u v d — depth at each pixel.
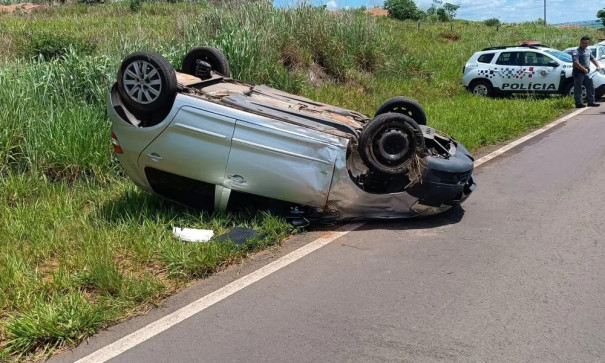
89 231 4.92
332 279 4.32
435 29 27.69
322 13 13.76
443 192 5.38
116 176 6.66
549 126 11.12
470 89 16.05
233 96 5.38
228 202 5.43
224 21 11.57
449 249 4.88
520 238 5.11
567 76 14.59
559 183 6.91
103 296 3.98
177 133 5.02
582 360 3.19
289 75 11.43
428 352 3.30
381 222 5.57
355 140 5.34
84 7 25.11
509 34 28.94
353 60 13.80
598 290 4.04
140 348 3.41
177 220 5.37
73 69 7.88
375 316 3.74
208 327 3.64
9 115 6.59
